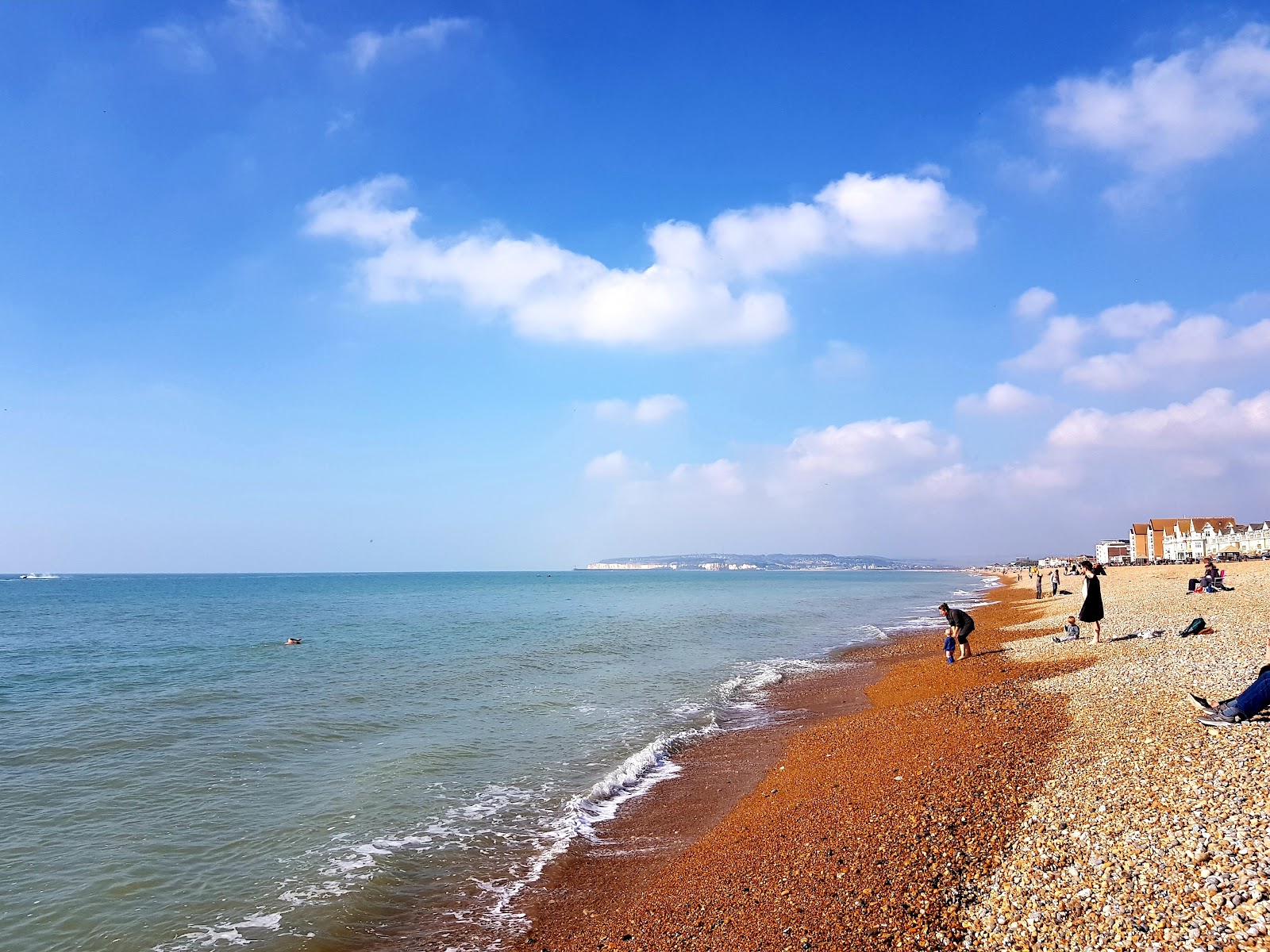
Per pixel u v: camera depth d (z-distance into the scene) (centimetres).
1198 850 700
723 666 3084
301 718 2102
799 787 1322
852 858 898
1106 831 797
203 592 12938
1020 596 6881
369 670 3028
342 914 984
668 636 4403
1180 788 863
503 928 942
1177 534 12700
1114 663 1844
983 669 2223
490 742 1830
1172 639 2120
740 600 9194
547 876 1095
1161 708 1277
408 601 9494
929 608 6925
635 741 1834
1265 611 2588
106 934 934
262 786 1493
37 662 3409
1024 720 1382
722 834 1162
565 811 1353
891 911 745
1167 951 564
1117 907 642
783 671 2923
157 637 4603
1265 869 635
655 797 1434
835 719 1958
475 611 7150
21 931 937
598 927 908
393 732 1933
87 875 1095
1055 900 682
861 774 1287
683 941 803
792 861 952
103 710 2242
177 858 1154
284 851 1180
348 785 1498
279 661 3372
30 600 9906
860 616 6116
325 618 6222
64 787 1490
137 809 1363
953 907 727
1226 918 584
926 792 1067
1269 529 10481
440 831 1263
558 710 2205
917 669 2556
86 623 5853
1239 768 881
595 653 3581
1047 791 966
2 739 1873
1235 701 1063
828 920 760
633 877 1062
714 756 1702
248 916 981
